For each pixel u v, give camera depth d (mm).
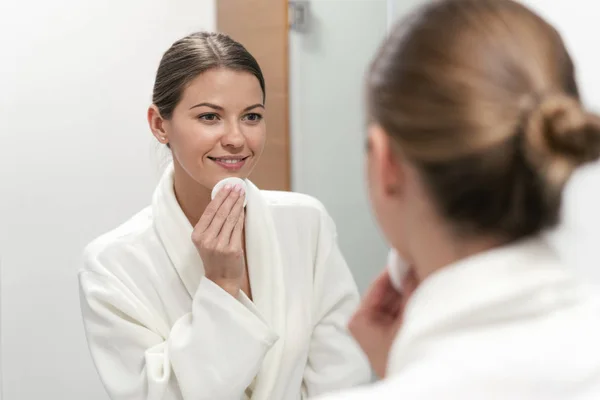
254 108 1072
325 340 1197
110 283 1121
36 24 1954
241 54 1065
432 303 460
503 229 460
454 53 444
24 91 1960
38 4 1949
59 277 2043
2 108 1942
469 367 418
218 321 1043
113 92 2066
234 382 1038
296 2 1882
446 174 450
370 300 675
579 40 1072
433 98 445
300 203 1251
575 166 449
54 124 2002
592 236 1065
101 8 2023
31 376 2033
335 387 1165
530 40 448
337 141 1870
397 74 463
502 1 469
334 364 1182
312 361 1202
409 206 488
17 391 2023
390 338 646
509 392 408
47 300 2035
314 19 1865
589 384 412
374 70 489
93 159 2061
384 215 510
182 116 1058
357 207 1879
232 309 1044
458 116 439
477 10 457
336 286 1229
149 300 1135
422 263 497
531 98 438
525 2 1124
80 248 2064
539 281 442
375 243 1876
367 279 1911
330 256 1241
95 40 2025
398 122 460
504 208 450
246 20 1992
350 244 1926
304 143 1923
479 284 447
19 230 1990
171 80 1059
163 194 1157
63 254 2045
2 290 1983
